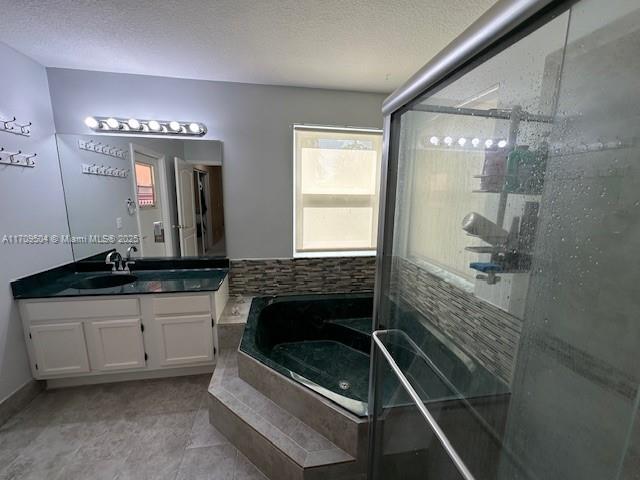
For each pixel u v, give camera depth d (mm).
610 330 470
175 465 1476
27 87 1868
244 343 1899
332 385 2041
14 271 1786
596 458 508
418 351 1045
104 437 1630
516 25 541
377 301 1251
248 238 2512
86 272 2297
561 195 541
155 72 2098
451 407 895
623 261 444
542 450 622
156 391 2000
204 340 2084
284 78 2180
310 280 2658
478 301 777
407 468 1044
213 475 1429
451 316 882
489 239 725
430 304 977
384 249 1185
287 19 1449
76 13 1400
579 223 511
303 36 1601
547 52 531
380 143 2570
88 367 1946
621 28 425
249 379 1775
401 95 975
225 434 1642
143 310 1963
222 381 1810
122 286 2057
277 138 2387
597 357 495
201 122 2275
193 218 2416
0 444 1578
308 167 2508
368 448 1295
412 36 1594
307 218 2592
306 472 1272
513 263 667
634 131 415
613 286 462
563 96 518
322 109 2391
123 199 2305
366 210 2678
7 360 1737
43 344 1864
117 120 2117
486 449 775
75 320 1884
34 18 1438
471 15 1404
